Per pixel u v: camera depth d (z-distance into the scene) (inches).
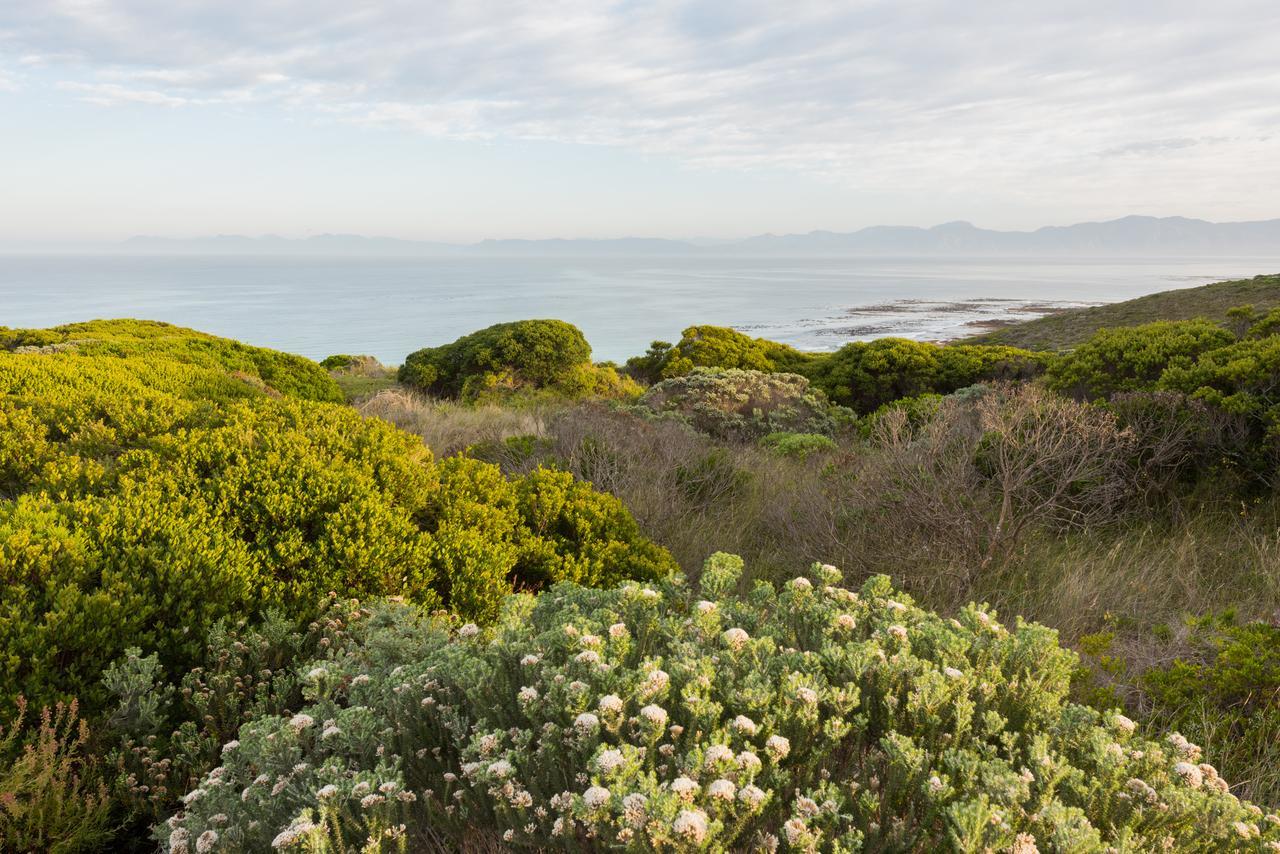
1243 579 190.4
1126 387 366.3
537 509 213.9
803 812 71.9
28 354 336.8
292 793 87.4
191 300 6417.3
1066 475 218.2
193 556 145.3
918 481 224.2
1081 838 65.3
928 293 7219.5
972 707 86.2
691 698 82.2
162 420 250.1
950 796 76.2
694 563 226.5
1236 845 77.4
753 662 97.0
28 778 103.3
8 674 115.1
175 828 92.6
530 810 80.1
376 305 5649.6
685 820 62.4
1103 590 182.5
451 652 105.6
